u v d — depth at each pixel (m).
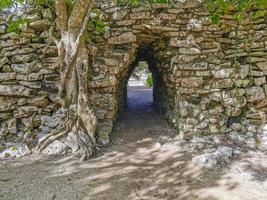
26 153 4.64
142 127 6.19
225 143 5.07
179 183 3.84
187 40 5.24
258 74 5.30
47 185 3.73
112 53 5.24
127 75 7.20
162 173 4.12
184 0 5.12
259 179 3.87
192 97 5.38
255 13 5.13
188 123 5.29
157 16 5.17
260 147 4.95
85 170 4.17
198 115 5.31
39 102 5.01
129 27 5.23
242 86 5.30
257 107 5.36
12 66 4.99
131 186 3.76
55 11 5.07
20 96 5.00
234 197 3.47
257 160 4.44
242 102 5.28
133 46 5.40
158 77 7.50
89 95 5.15
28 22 4.91
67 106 4.79
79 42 4.58
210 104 5.36
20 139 4.92
